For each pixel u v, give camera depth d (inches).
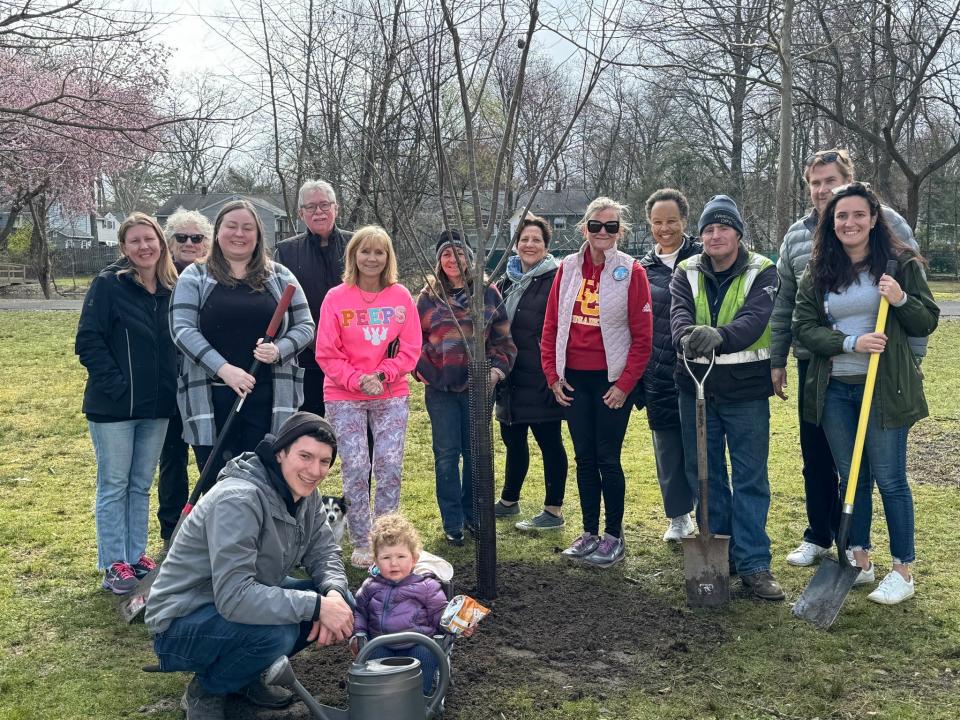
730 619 165.8
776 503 241.4
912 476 265.1
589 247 196.7
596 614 168.1
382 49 274.5
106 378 174.9
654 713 132.0
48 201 1295.5
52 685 140.1
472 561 198.7
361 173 228.7
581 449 198.2
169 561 126.5
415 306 193.8
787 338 195.6
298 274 212.2
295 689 119.4
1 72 766.5
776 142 1043.3
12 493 249.8
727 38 595.2
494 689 139.1
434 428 209.0
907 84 944.3
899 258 166.9
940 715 129.9
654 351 200.7
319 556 139.3
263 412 177.2
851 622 162.6
